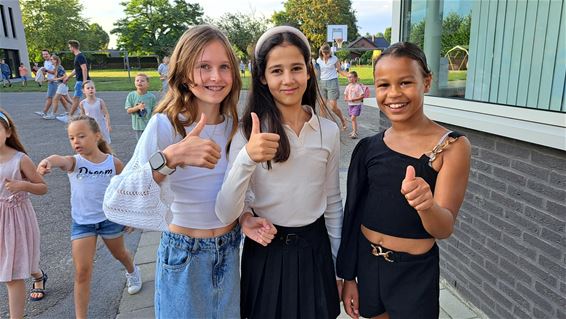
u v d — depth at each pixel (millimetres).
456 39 2797
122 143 7391
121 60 44375
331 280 1593
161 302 1497
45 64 12992
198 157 1260
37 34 44719
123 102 14289
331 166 1603
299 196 1478
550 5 2072
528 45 2223
